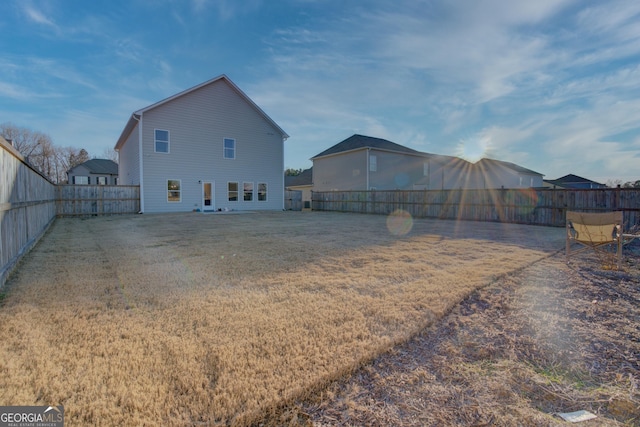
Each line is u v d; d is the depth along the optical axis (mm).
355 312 2852
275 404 1643
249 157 18391
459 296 3297
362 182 21531
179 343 2240
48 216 9562
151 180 15469
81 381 1787
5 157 3914
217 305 3002
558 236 8047
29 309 2834
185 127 16266
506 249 6043
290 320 2662
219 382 1798
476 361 2141
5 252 3807
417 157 24859
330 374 1904
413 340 2404
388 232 8797
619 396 1794
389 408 1656
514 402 1734
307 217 14555
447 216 14125
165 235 7828
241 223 11109
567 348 2324
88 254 5355
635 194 9062
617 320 2809
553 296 3414
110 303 3027
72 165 42906
